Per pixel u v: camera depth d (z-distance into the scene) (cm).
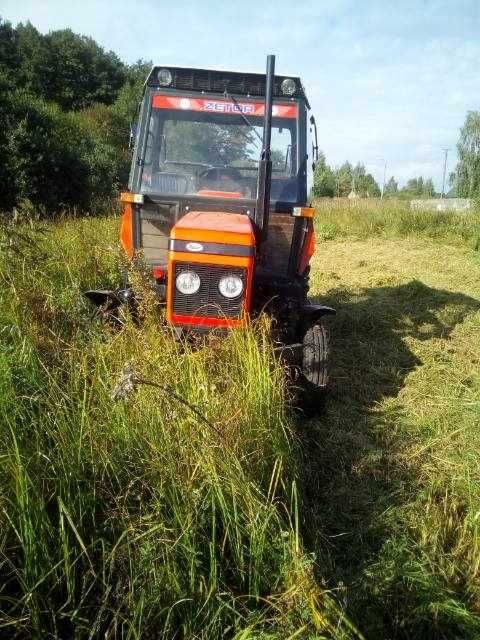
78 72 3697
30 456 249
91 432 267
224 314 369
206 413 289
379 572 261
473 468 352
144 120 470
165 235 463
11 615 210
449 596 253
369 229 1608
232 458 260
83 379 315
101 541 232
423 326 686
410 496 325
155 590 218
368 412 443
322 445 381
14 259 501
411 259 1171
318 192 4925
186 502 246
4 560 213
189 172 472
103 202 1652
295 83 470
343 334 649
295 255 464
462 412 431
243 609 229
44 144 1574
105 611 219
